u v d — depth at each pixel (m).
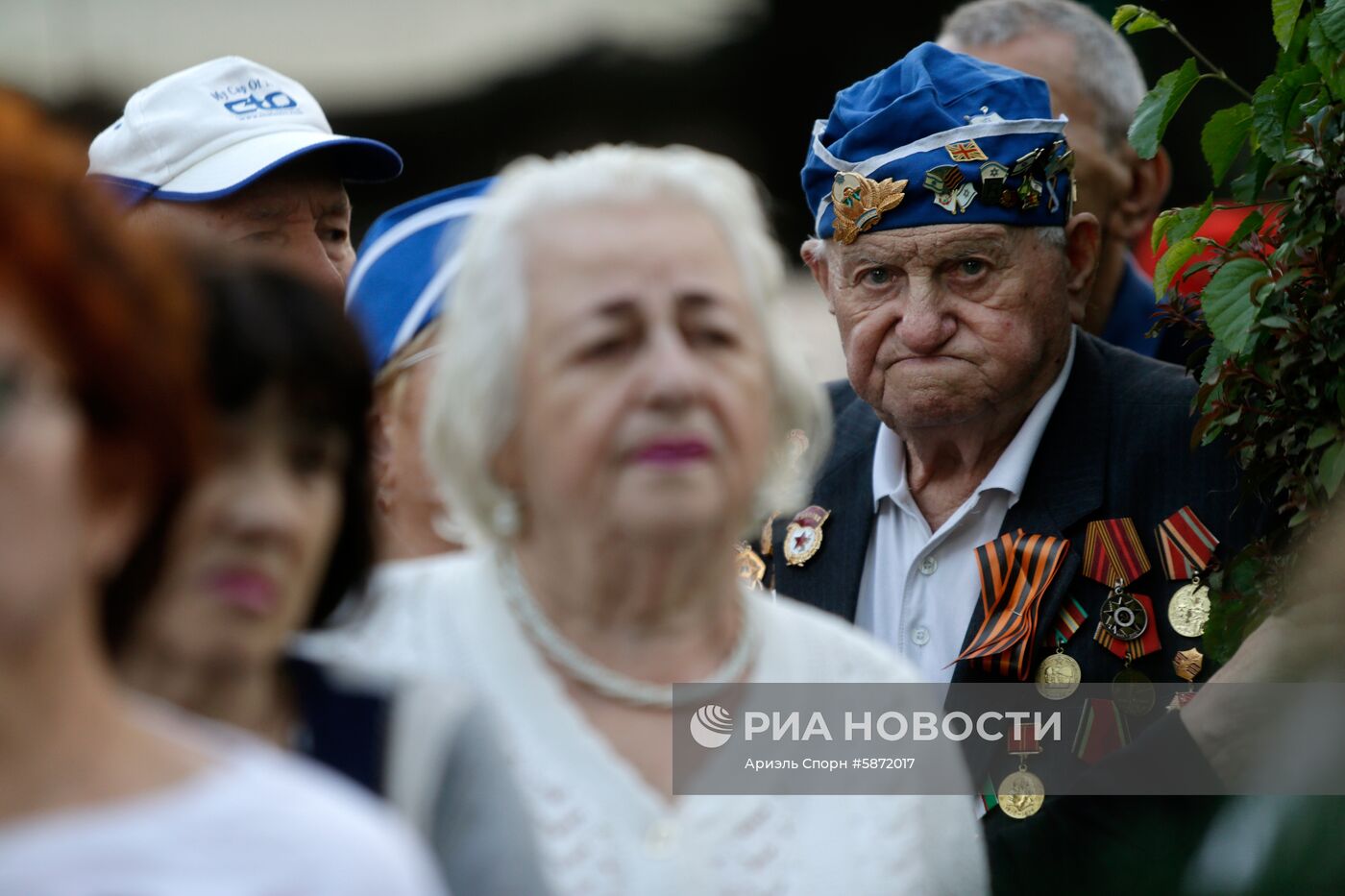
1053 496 10.49
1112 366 11.01
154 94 12.52
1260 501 9.74
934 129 10.39
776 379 7.00
